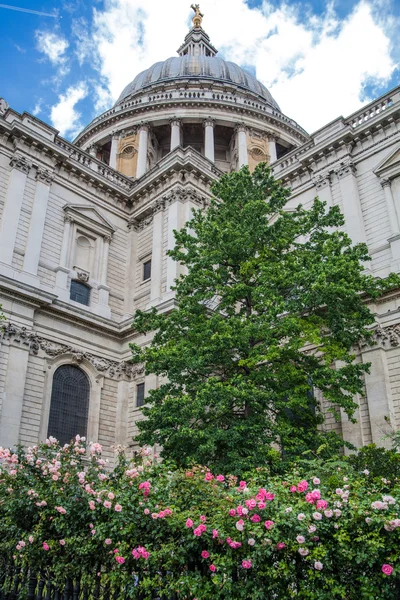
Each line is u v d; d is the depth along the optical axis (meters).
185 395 19.38
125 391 33.03
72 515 10.30
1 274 28.45
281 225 23.41
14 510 11.13
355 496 8.30
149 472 11.05
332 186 33.88
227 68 68.50
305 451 17.16
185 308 22.45
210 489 10.07
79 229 35.56
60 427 29.50
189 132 60.00
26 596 10.15
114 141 58.72
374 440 24.89
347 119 35.16
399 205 30.16
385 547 7.18
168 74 66.69
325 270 19.95
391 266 28.58
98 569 9.72
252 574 7.81
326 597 7.22
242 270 22.28
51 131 35.25
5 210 30.69
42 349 29.70
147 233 38.00
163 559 8.68
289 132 61.06
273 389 20.34
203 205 36.62
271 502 8.20
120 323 34.81
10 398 26.81
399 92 32.84
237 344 19.75
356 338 23.23
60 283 32.31
